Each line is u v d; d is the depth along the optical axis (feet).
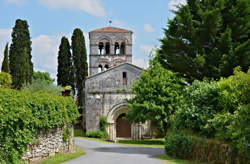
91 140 97.45
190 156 43.39
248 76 34.94
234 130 33.32
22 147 32.53
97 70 133.49
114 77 118.21
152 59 95.96
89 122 115.14
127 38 135.85
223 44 55.83
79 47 148.25
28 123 33.55
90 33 134.51
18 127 31.68
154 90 88.84
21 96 34.06
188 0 63.41
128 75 118.52
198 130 46.29
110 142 95.09
